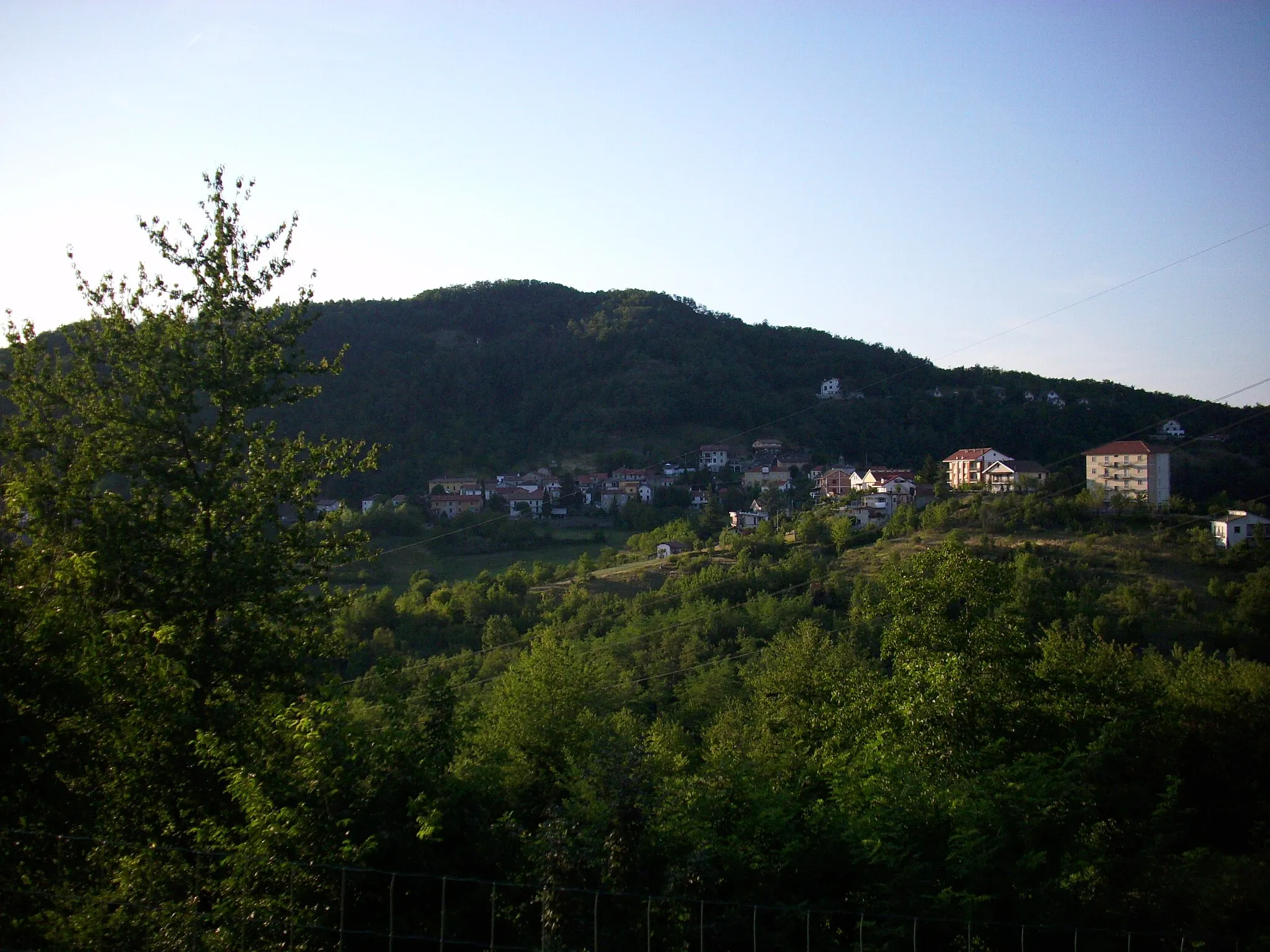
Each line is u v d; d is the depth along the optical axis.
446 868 7.00
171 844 8.50
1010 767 9.66
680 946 6.26
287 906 6.57
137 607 10.11
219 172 11.52
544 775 9.36
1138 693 13.48
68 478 10.38
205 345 11.55
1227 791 13.62
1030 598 24.58
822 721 13.68
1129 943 6.75
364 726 7.80
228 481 11.33
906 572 13.75
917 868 7.13
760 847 7.25
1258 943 7.35
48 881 7.27
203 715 9.72
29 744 7.02
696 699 27.34
